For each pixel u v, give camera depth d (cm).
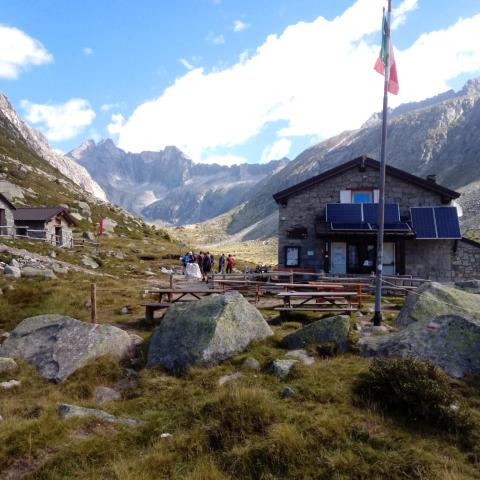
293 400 769
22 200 6569
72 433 705
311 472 578
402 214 2792
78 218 6962
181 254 5116
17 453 645
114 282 2486
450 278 2725
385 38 1352
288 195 2898
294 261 2873
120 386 995
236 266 5572
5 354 1099
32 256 2773
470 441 623
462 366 855
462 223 15475
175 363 1026
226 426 680
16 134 16012
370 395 759
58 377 992
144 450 662
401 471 561
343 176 2859
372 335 1166
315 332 1073
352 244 2792
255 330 1134
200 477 575
